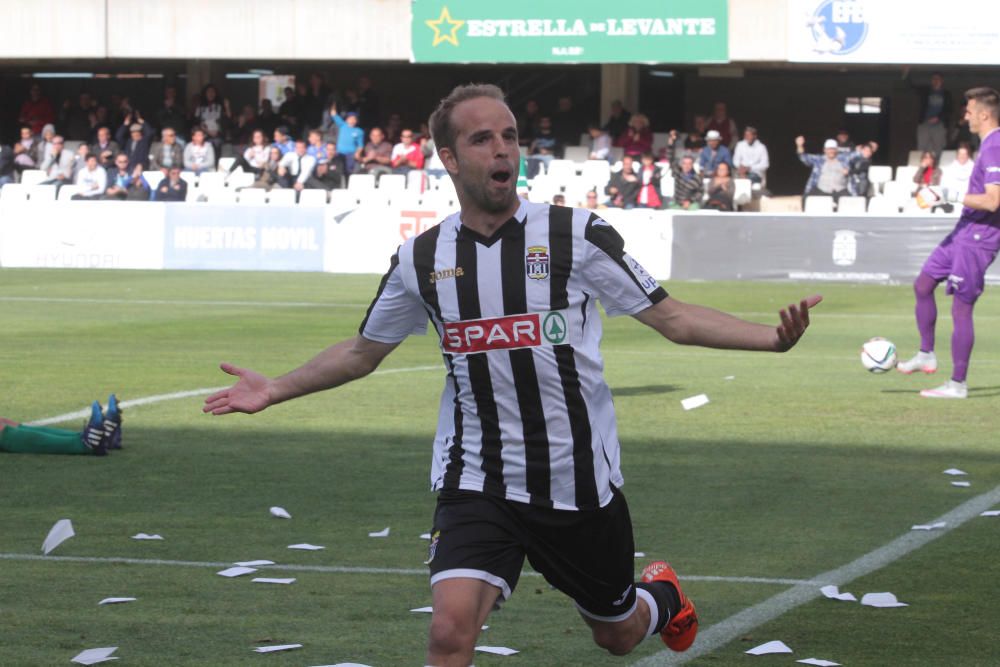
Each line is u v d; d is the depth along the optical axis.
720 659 11.66
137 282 56.06
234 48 72.00
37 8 72.62
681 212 58.75
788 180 89.00
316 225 62.25
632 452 21.86
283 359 33.47
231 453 21.78
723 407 26.66
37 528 16.70
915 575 14.49
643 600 10.28
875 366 29.38
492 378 9.28
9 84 93.00
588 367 9.36
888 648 11.95
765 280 57.97
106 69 89.81
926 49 64.56
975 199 26.66
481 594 9.10
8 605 13.38
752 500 18.34
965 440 23.02
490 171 9.13
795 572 14.63
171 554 15.45
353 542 16.03
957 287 27.59
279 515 17.31
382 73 90.38
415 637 12.36
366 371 10.02
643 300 9.31
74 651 11.93
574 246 9.28
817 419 25.20
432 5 67.19
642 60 66.00
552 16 66.19
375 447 22.38
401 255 9.59
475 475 9.34
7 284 54.78
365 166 68.12
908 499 18.41
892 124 85.00
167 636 12.38
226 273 60.91
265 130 73.56
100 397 27.55
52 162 72.81
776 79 88.12
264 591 13.93
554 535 9.38
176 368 31.81
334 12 71.00
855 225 57.03
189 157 69.69
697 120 70.94
